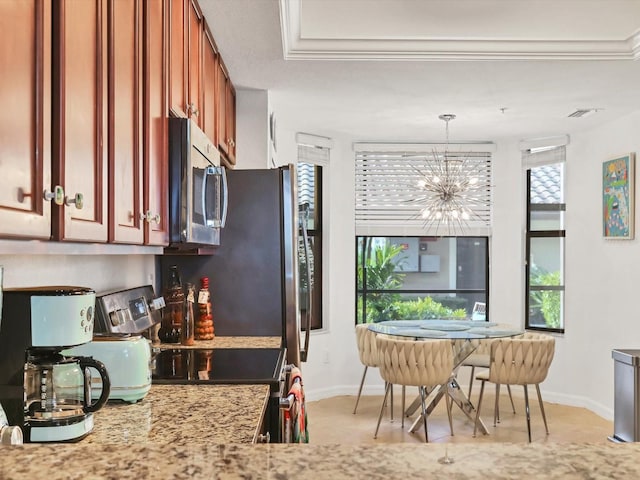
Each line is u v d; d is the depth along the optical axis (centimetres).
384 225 577
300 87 381
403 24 318
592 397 508
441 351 407
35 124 97
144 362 169
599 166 502
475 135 554
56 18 104
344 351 572
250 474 48
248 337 299
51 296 126
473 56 325
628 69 343
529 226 570
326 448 54
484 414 497
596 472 49
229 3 248
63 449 54
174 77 199
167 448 54
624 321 466
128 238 145
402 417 460
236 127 387
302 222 332
